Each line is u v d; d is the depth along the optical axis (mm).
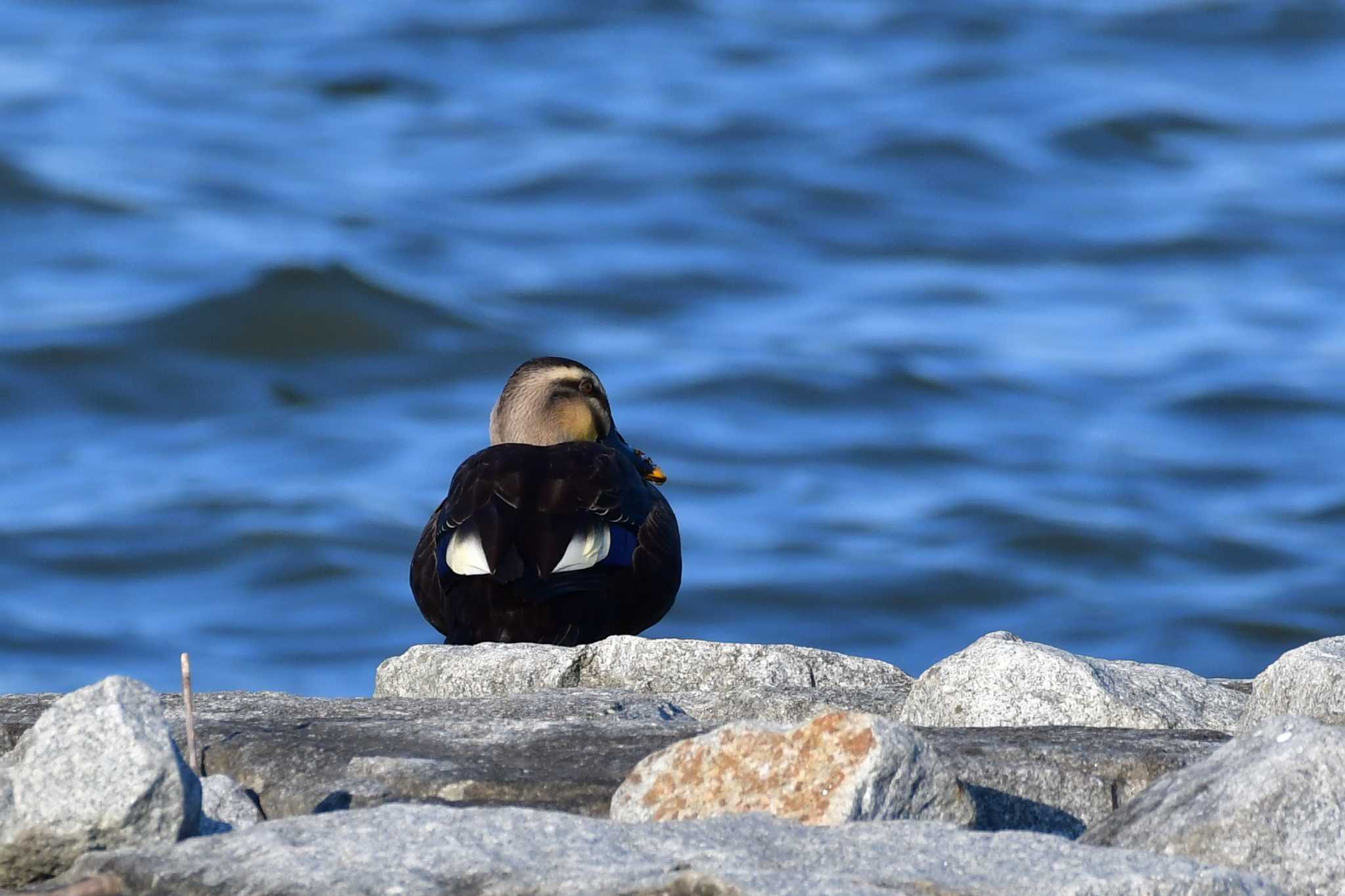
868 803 10555
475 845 9523
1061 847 9453
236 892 9195
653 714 14305
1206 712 14625
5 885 10109
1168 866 9141
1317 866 10070
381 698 15141
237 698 15203
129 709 10352
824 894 8633
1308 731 10570
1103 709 14234
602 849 9492
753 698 14953
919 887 8969
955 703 14500
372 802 11656
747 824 9828
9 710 14656
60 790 10047
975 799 11859
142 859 9633
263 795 12188
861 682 17188
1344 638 14484
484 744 12641
